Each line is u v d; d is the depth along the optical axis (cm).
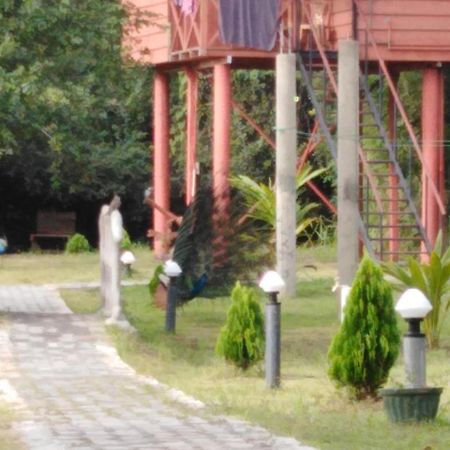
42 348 2834
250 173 6228
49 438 1739
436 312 2927
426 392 1892
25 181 6462
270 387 2317
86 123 3694
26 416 1969
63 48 3322
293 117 3853
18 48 3238
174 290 3234
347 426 1858
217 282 3528
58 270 4888
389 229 4625
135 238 6775
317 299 3862
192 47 4350
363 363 2152
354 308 2169
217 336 3144
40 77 3200
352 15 4147
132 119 6619
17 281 4472
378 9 4322
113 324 3175
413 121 5338
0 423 1895
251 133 6238
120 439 1719
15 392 2250
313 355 2797
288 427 1827
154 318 3497
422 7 4344
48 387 2316
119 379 2425
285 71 3838
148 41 4688
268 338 2334
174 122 6350
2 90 3144
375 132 4841
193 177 4694
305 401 2161
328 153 5691
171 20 4531
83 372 2519
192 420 1897
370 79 4941
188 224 3544
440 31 4356
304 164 4844
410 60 4362
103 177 6544
